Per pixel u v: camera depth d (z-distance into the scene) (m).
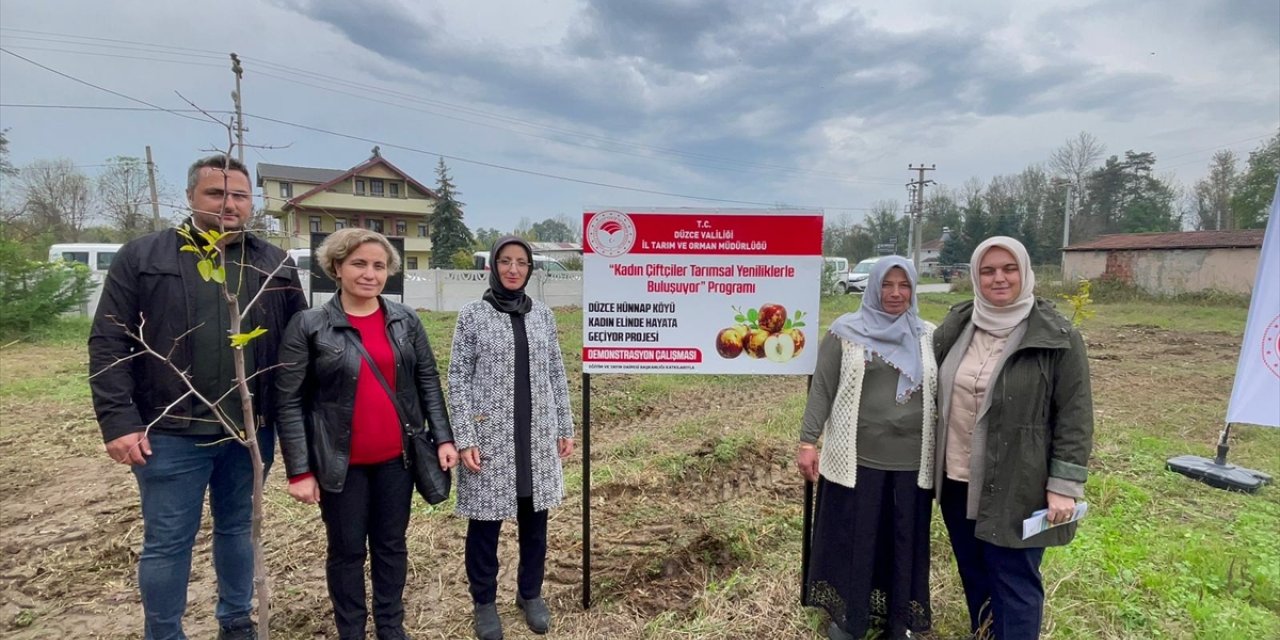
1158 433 6.19
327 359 2.39
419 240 37.38
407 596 3.20
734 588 3.19
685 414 7.33
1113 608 2.92
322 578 3.39
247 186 2.41
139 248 2.34
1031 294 2.38
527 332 2.74
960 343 2.50
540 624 2.88
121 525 4.10
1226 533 3.89
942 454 2.49
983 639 2.64
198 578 3.42
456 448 2.67
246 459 2.62
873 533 2.58
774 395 8.27
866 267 27.23
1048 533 2.32
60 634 2.95
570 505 4.34
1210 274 22.06
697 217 2.82
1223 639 2.71
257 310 2.48
